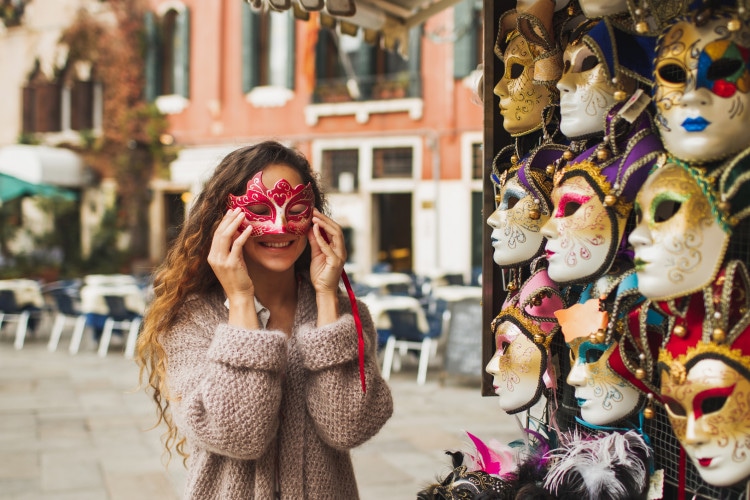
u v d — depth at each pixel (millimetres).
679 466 1203
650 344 1152
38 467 4418
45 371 7652
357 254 14633
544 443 1488
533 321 1364
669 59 1003
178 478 4227
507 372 1379
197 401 1453
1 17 17875
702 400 977
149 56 16453
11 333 10500
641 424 1290
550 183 1351
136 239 16750
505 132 1569
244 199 1510
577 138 1248
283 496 1534
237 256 1486
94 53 16938
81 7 17016
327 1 2537
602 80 1192
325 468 1562
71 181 16609
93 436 5148
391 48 3061
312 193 1564
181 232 1652
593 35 1175
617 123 1183
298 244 1564
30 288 9477
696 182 991
